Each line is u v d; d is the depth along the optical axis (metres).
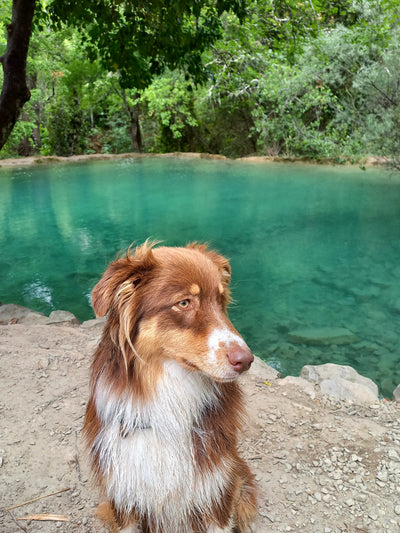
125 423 0.65
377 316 2.12
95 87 8.41
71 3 2.24
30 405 1.17
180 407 0.66
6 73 2.02
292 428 1.11
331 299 2.34
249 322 2.09
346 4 4.25
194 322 0.61
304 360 1.74
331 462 0.99
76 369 1.36
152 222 4.00
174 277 0.62
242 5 2.27
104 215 4.29
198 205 4.60
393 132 4.36
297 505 0.88
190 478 0.67
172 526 0.72
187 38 2.26
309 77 6.24
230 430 0.71
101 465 0.69
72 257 3.10
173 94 8.06
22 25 1.98
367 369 1.66
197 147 8.80
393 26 4.44
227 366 0.58
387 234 3.48
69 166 7.19
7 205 4.73
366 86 4.55
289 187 5.23
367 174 5.67
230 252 3.16
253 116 7.43
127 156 8.13
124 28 2.27
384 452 1.02
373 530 0.82
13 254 3.19
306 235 3.52
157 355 0.64
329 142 6.37
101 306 0.62
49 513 0.86
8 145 8.27
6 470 0.96
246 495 0.80
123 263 0.64
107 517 0.79
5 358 1.39
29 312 1.89
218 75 5.45
